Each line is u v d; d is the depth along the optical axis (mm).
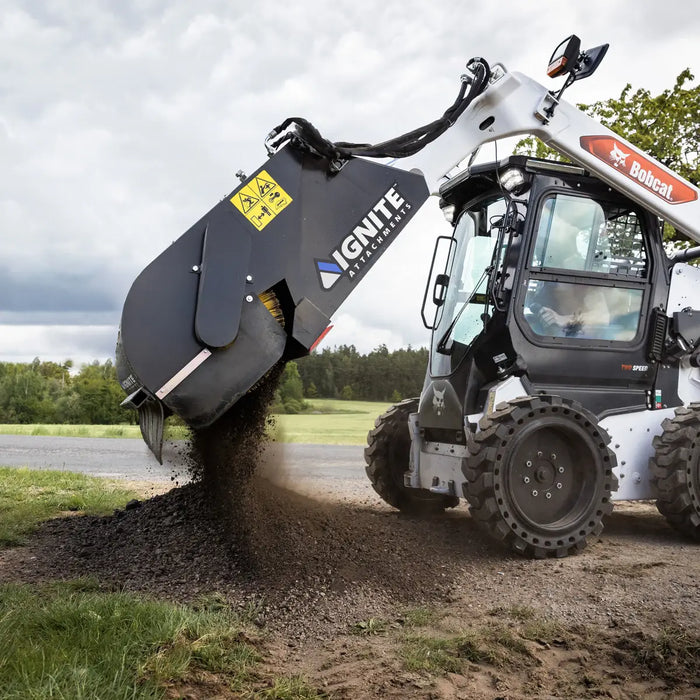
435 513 6469
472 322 5648
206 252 4230
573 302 5602
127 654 2982
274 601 3932
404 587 4266
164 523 5062
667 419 5703
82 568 4473
